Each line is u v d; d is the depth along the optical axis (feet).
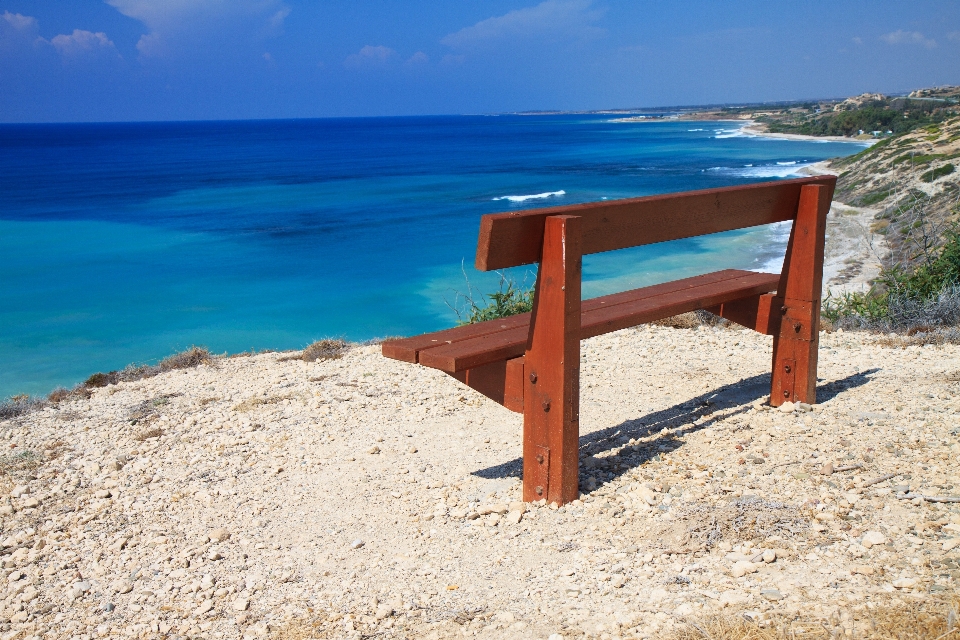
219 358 28.27
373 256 106.01
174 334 70.03
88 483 16.42
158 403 21.77
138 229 136.15
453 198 171.63
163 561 12.78
